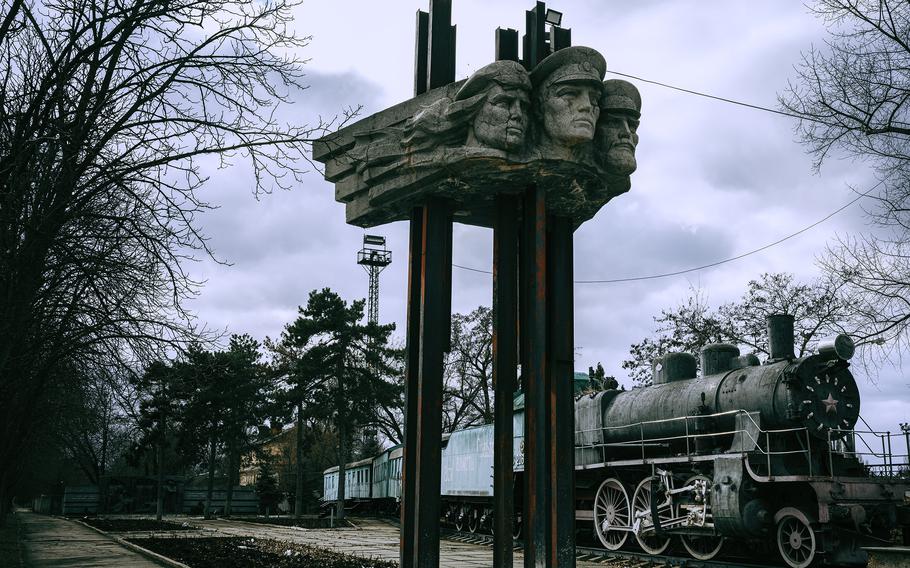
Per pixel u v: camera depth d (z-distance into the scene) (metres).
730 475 15.45
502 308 9.98
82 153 10.22
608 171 10.13
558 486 9.59
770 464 14.89
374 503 43.41
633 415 19.19
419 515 9.45
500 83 9.51
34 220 9.31
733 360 17.67
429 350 9.90
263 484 53.62
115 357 12.09
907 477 15.41
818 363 15.27
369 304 55.56
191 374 12.82
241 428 42.88
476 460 26.30
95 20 9.70
